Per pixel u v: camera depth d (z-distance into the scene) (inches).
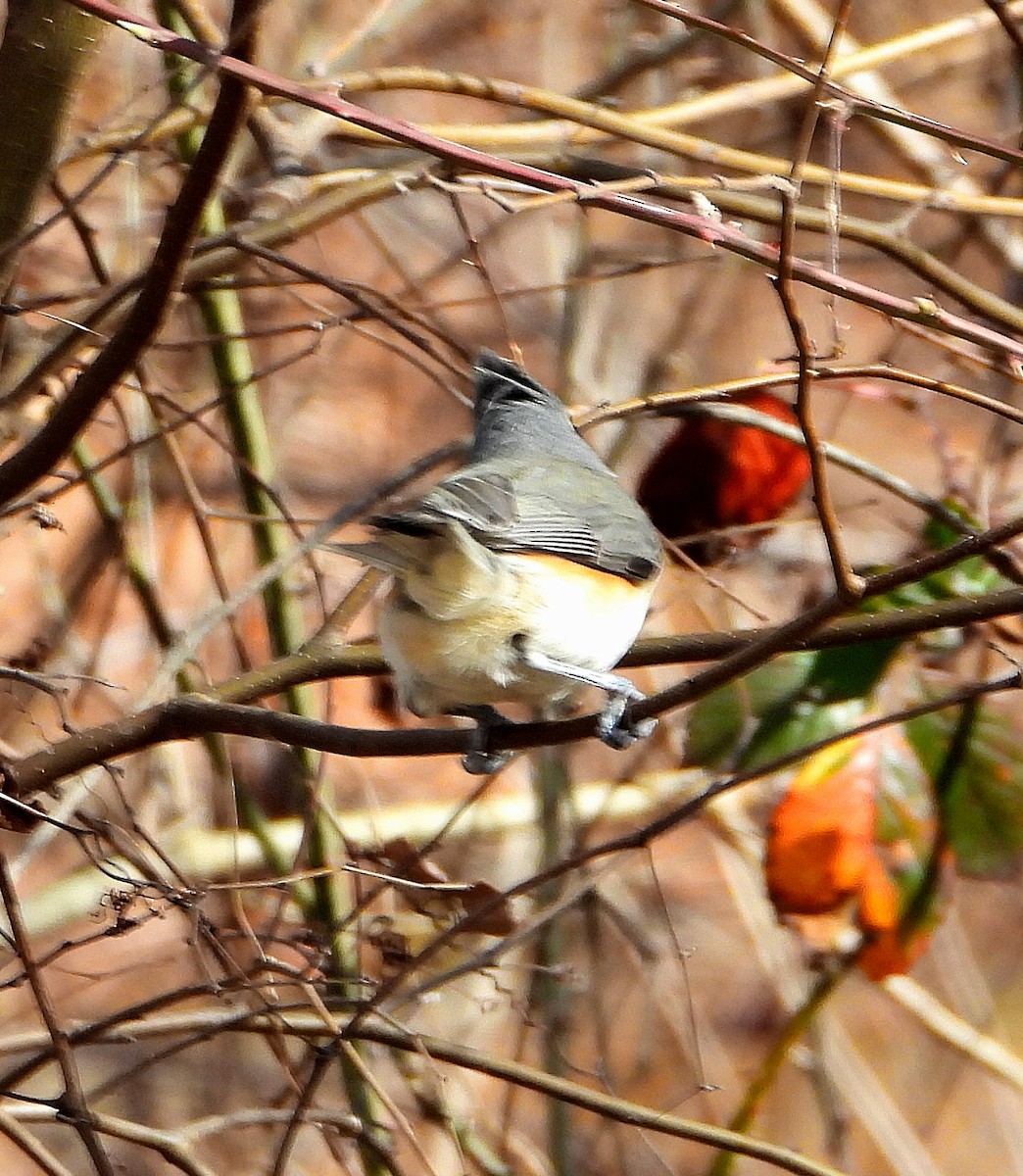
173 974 497.4
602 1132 428.1
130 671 480.7
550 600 274.2
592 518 288.8
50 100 276.5
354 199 316.5
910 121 263.0
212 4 577.3
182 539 486.6
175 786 425.1
